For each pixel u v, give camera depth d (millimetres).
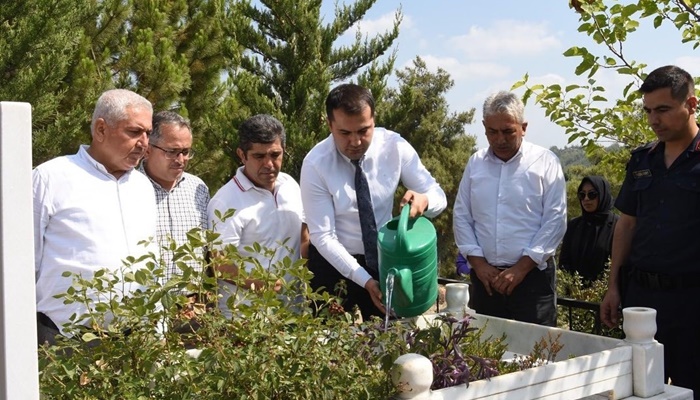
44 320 2779
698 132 3291
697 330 3240
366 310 3346
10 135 1325
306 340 1962
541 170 3752
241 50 9531
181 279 2004
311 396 1907
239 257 2100
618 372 2418
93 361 1897
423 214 2938
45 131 6516
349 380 1955
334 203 3279
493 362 2301
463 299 3047
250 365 1892
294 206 3551
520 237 3748
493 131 3705
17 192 1338
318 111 9023
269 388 1885
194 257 2072
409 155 3357
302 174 3287
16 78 6043
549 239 3688
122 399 1839
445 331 2297
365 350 2105
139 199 2975
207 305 2180
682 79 3211
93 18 8172
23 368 1351
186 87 8578
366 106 3021
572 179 14070
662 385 2502
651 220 3338
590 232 4926
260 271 2078
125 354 1908
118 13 8414
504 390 2145
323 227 3217
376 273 3260
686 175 3240
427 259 2594
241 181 3441
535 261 3641
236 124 8719
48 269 2766
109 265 2793
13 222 1334
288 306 2176
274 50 9234
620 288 3549
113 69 8461
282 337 1938
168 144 3342
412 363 1961
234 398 1895
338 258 3127
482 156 3939
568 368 2283
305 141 8555
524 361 2479
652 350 2463
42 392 1776
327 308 2344
